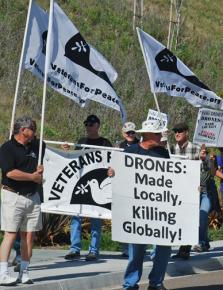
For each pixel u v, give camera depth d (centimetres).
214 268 1911
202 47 4744
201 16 5269
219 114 2092
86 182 1841
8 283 1443
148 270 1744
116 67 3803
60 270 1698
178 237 1467
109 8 4584
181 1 4856
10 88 3466
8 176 1421
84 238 2264
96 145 1872
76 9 4422
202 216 1958
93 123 1864
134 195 1458
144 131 1474
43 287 1488
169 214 1470
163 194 1470
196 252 2041
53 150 1836
